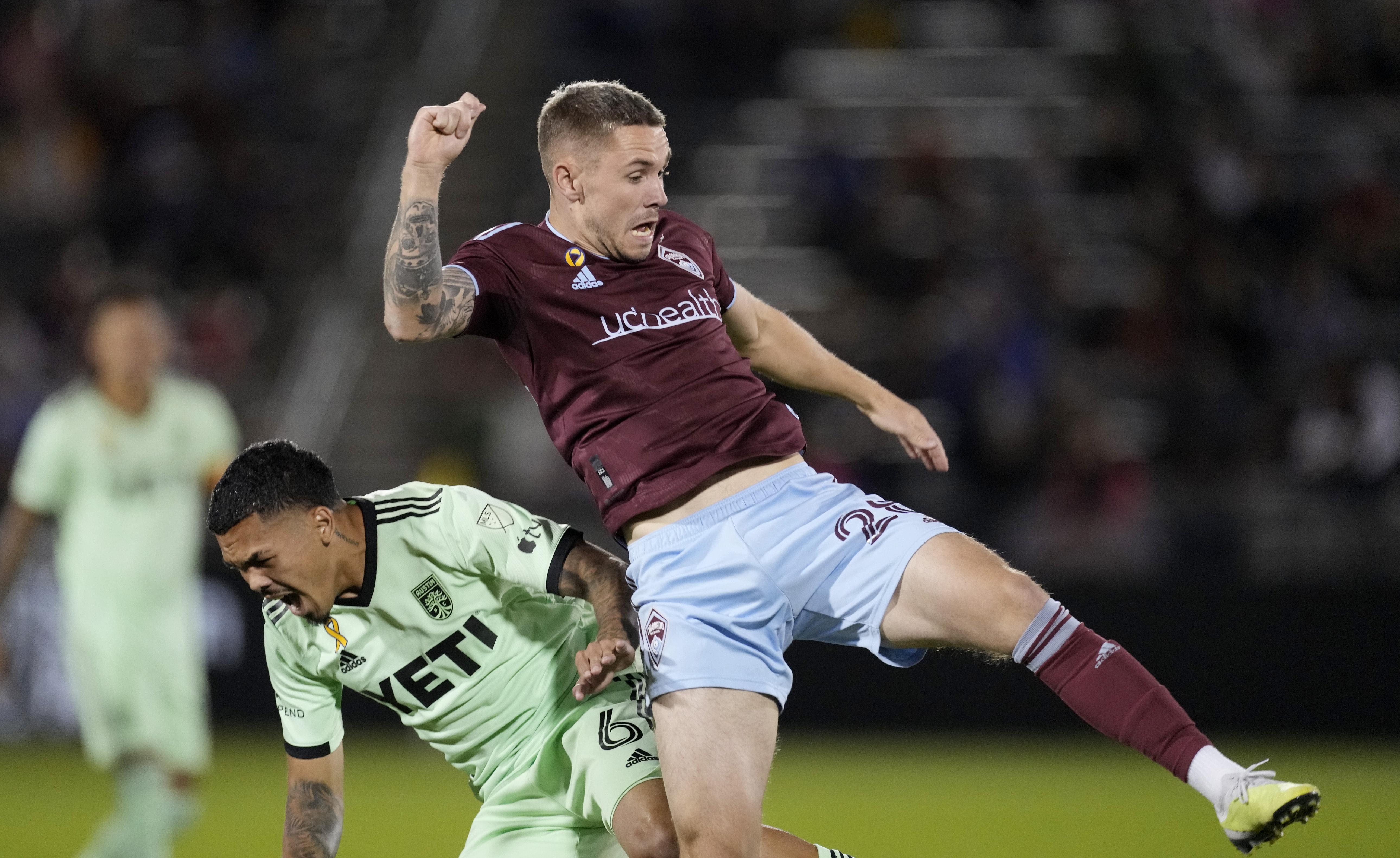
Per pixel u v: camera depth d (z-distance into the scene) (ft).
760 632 48.14
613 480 49.32
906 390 173.88
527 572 49.24
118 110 211.41
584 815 50.44
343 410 190.39
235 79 221.66
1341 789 119.34
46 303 192.95
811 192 199.82
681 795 46.55
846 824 105.40
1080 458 158.92
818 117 217.15
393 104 219.82
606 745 49.85
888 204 195.00
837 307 185.26
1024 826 105.29
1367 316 180.45
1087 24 226.79
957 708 154.51
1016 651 45.16
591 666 45.91
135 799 77.51
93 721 78.33
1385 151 203.10
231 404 190.49
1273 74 212.23
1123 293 194.70
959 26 226.79
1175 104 203.00
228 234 203.82
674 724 47.24
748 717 47.19
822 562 48.06
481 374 188.65
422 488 50.60
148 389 81.46
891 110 217.15
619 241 49.52
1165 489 163.84
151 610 79.30
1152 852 94.89
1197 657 150.41
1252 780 41.34
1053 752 146.41
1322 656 149.28
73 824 105.91
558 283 49.47
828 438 173.06
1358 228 185.98
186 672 80.07
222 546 47.01
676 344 49.60
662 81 220.64
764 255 200.64
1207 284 180.04
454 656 50.57
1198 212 187.73
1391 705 148.05
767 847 49.39
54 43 214.90
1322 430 164.55
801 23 225.76
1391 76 211.82
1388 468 162.20
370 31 231.71
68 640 79.87
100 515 79.71
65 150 206.08
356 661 50.47
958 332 170.81
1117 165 202.59
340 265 202.90
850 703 155.22
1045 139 211.00
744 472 49.26
